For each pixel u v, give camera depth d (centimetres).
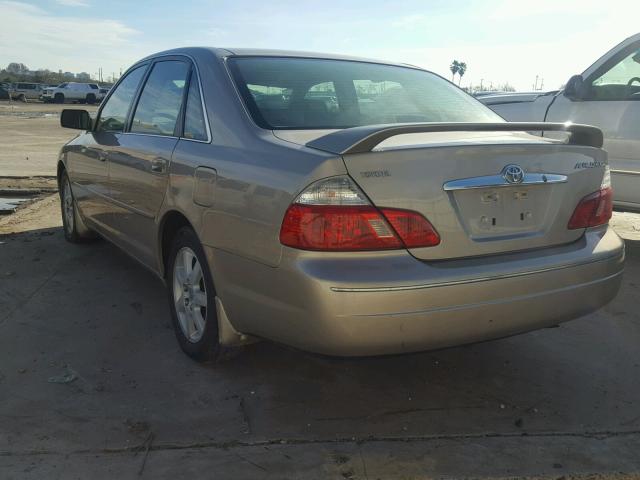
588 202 302
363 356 255
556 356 364
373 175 247
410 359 355
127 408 295
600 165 309
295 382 325
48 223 675
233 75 332
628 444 273
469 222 265
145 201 376
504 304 265
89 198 499
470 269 258
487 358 360
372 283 241
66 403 297
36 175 1023
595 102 578
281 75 343
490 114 380
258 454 260
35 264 518
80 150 513
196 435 273
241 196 277
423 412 299
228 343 305
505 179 270
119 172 420
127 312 415
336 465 254
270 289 262
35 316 405
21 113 3275
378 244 247
